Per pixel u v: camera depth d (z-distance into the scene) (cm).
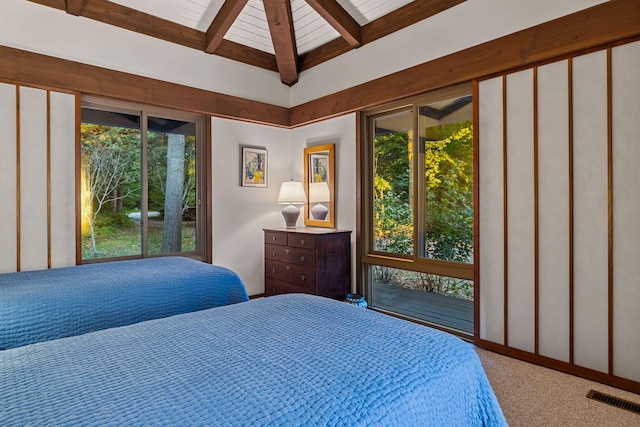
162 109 383
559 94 248
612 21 223
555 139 250
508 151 273
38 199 306
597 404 208
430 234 346
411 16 338
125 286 222
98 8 334
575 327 243
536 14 257
